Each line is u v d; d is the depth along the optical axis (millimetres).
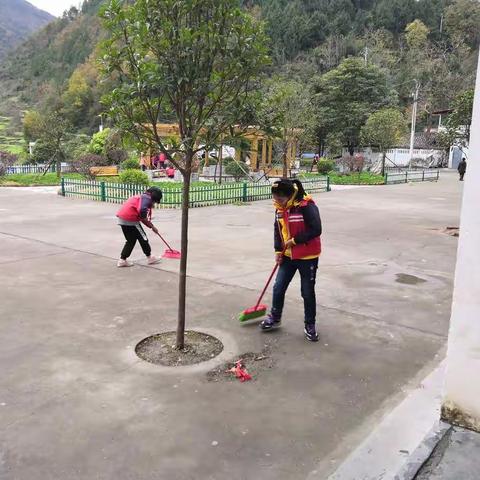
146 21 3684
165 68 3754
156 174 25688
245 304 5539
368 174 32281
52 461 2764
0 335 4547
